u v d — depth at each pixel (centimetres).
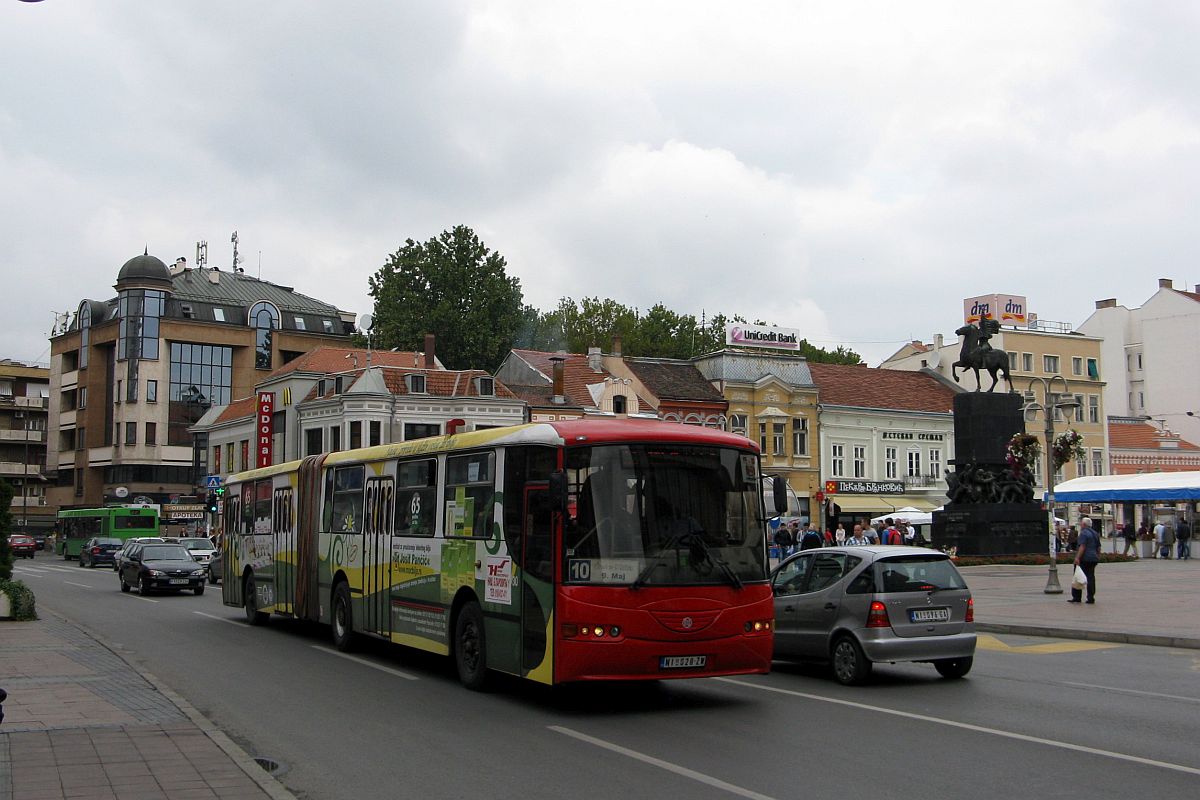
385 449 1708
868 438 7425
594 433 1218
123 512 6525
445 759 976
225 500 2584
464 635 1405
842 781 877
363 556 1747
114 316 8975
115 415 8806
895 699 1305
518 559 1270
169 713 1138
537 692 1371
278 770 938
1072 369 8562
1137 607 2466
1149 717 1166
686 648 1187
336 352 6512
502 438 1339
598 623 1164
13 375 10931
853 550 1492
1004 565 4125
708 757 973
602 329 8962
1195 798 816
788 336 7525
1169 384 9969
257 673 1555
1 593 2259
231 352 9169
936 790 845
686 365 7119
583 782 883
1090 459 8494
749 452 1284
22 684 1352
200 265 10581
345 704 1280
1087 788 847
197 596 3409
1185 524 4950
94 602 3100
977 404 4484
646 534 1201
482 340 7538
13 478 10450
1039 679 1479
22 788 820
